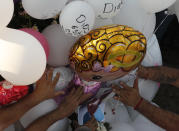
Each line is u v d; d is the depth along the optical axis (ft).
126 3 2.89
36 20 3.07
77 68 2.64
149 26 3.13
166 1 2.73
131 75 3.40
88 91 3.16
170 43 6.49
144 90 3.87
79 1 2.34
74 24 2.33
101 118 3.32
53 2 2.27
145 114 3.42
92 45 2.41
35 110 3.14
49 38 2.75
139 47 2.48
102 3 2.47
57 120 3.10
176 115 3.39
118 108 3.83
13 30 2.22
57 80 2.91
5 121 2.77
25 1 2.33
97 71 2.55
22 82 2.36
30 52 2.18
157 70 3.67
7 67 2.16
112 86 3.28
